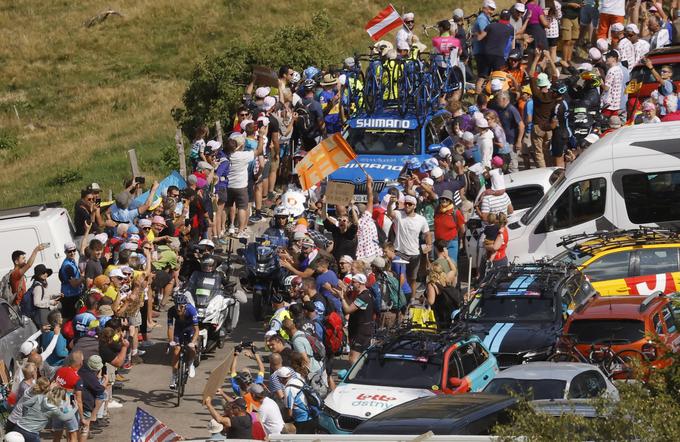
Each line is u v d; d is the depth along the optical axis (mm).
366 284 69562
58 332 67125
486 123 95625
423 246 79688
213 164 98250
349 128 97812
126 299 72750
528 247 84562
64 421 57875
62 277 76312
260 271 79875
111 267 73188
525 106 105062
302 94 108438
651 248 76938
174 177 93250
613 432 38344
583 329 65312
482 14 114125
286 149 106188
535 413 39500
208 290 72375
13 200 158875
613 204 83000
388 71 99438
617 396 55719
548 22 124812
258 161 99938
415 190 86438
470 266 76875
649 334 46375
